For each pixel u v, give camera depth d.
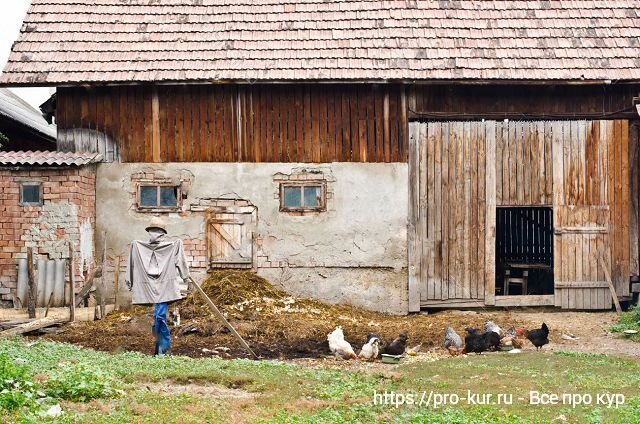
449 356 14.73
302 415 9.54
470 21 20.44
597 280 19.88
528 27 20.30
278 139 19.80
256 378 11.47
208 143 19.78
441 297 19.80
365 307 19.69
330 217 19.75
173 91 19.75
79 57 19.53
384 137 19.81
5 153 18.58
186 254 19.69
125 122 19.73
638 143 20.05
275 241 19.73
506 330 16.69
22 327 15.39
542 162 19.89
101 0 21.00
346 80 19.08
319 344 16.08
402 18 20.48
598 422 9.22
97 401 9.68
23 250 18.34
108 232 19.69
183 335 16.39
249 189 19.72
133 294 14.54
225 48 19.84
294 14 20.64
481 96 19.86
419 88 19.83
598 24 20.36
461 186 19.86
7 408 8.70
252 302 18.41
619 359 13.93
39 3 20.73
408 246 19.78
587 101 19.92
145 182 19.72
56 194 18.34
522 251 23.84
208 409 9.56
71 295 16.77
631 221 20.00
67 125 19.72
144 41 20.02
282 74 19.19
